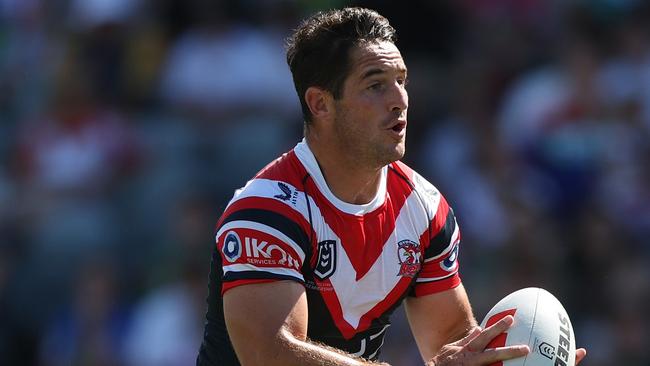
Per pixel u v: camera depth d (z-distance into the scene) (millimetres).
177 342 34125
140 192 38344
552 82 38250
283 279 15852
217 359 17000
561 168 36375
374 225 16547
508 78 39531
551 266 34031
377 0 41031
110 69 41750
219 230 16375
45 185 39219
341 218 16344
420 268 17141
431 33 40906
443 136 38438
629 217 35375
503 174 36000
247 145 38406
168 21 42344
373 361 17469
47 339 36625
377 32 16328
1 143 40906
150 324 34750
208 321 17219
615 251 34250
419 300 17562
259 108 39375
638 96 37969
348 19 16297
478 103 38812
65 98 40500
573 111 37406
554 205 35938
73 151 39500
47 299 37219
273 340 15617
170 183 38188
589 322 33375
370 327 16953
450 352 16281
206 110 39500
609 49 39406
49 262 37469
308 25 16609
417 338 17984
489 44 40312
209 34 40500
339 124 16281
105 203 38719
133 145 39656
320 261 16266
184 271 35188
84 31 42562
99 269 36625
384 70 16156
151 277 36594
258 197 16172
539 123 37406
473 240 35312
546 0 40844
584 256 34375
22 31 44250
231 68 39688
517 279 33781
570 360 16391
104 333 35812
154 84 41312
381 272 16625
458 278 17594
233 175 38188
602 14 39844
